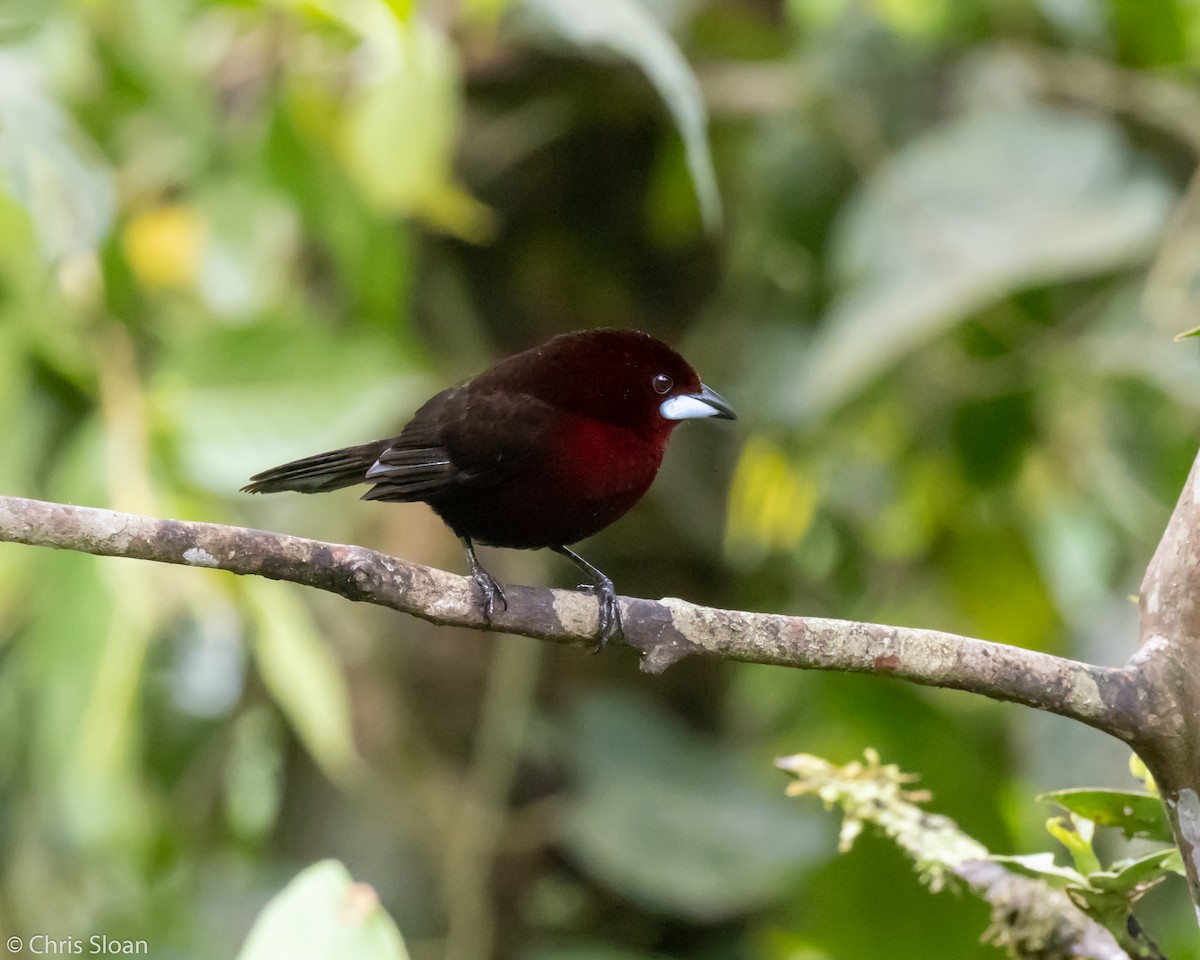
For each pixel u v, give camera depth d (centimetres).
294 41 934
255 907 1027
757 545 1180
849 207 1126
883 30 1140
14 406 822
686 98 779
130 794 902
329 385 821
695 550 1130
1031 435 1100
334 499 1040
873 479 1197
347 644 1025
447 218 951
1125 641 1088
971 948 992
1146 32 1106
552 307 1155
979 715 1189
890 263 1000
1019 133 1025
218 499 842
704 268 1185
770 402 1122
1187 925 1010
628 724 1061
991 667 529
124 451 809
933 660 536
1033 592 1148
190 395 816
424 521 1044
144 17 868
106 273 855
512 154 1108
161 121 919
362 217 926
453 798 1021
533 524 769
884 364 986
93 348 845
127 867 979
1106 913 531
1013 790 1065
